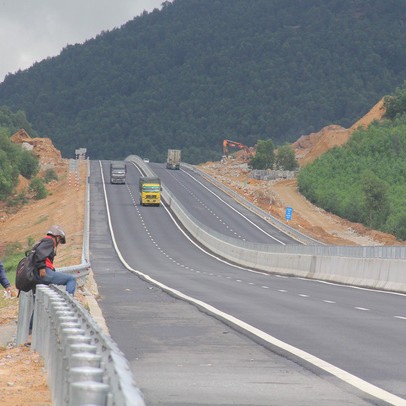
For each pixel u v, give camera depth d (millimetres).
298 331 28266
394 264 57250
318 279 75562
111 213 183000
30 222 190875
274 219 177500
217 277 77250
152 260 120750
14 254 151125
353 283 64500
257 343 24969
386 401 15750
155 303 41344
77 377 9336
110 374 9312
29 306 25953
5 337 30562
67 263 101688
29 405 15672
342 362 21078
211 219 181500
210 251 138375
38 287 23828
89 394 8727
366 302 43844
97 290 52719
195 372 19312
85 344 11508
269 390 16938
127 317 33375
